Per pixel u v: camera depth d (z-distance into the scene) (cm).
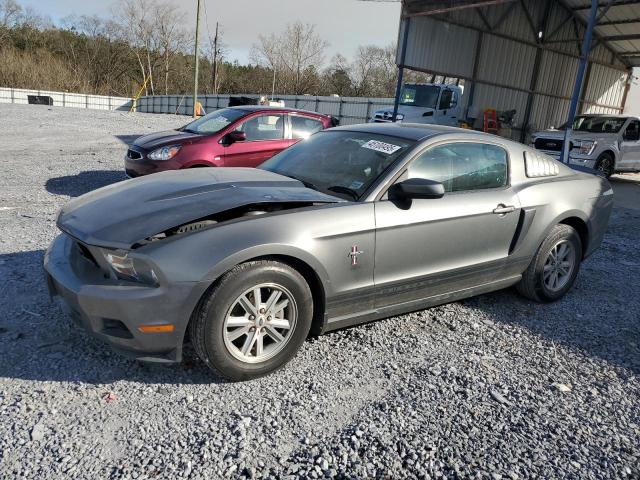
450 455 262
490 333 408
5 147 1275
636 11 2162
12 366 312
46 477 229
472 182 409
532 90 2455
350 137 429
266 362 316
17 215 651
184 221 299
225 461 246
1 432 255
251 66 7494
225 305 294
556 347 392
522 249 438
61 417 270
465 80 2189
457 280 404
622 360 378
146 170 764
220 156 790
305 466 247
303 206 335
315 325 347
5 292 409
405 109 1853
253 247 295
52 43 7919
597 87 2733
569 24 2450
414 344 380
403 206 360
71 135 1580
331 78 6750
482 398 315
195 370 324
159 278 281
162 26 7606
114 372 315
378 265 351
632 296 517
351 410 294
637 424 300
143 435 261
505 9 2191
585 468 260
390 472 247
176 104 5381
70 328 360
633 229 846
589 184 495
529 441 278
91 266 312
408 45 1914
